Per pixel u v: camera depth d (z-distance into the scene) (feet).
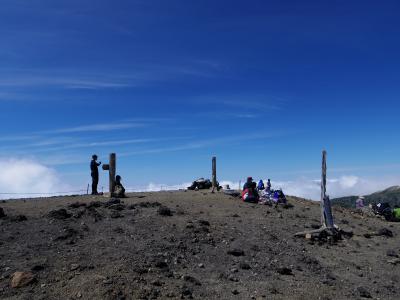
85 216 56.54
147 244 47.75
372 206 100.32
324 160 68.13
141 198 80.12
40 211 58.80
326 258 54.75
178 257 45.62
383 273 52.29
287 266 48.62
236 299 37.70
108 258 42.04
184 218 61.62
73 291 34.76
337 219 81.92
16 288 35.01
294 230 64.59
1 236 46.11
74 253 42.57
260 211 74.69
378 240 69.72
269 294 39.55
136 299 34.83
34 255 41.45
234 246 52.37
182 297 36.45
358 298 42.42
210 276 42.39
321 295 41.04
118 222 55.42
